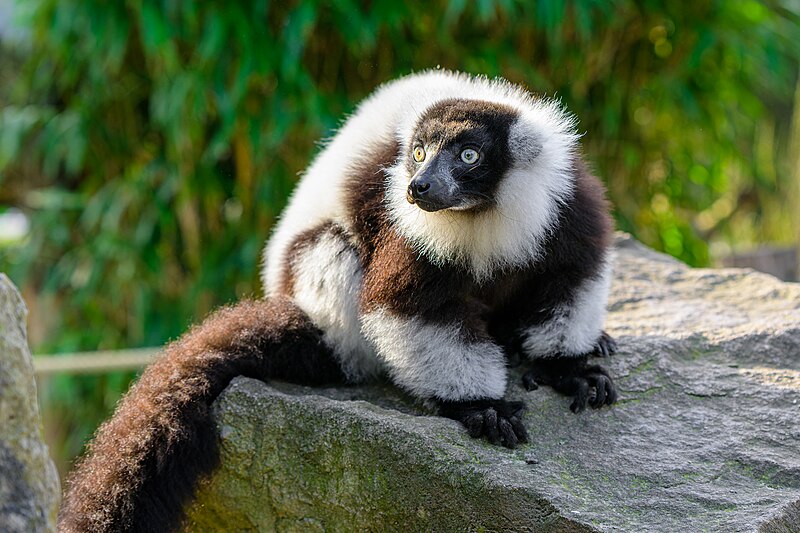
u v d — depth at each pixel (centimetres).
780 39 912
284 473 436
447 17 770
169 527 439
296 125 833
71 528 420
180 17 804
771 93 1055
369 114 537
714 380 475
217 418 451
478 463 400
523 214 466
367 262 485
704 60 930
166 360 476
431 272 456
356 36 784
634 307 577
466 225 462
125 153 912
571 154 505
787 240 1123
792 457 416
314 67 853
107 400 888
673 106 922
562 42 861
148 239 878
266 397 446
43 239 908
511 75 863
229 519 452
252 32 786
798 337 500
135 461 435
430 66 861
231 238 880
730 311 561
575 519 369
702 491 392
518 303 502
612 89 905
